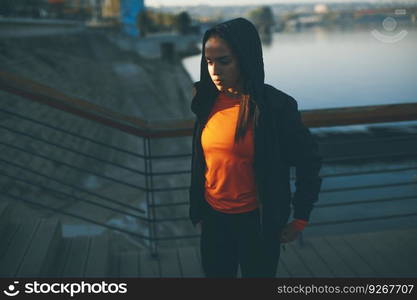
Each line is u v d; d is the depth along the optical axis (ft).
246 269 5.87
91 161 58.49
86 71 114.62
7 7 118.93
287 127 5.14
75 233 34.50
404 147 57.11
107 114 8.79
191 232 39.27
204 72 5.41
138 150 72.18
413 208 39.88
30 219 9.38
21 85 8.34
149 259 9.87
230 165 5.34
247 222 5.59
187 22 390.42
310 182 5.33
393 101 166.40
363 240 10.56
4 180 39.99
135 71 149.18
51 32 146.41
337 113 8.61
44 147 51.88
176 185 55.42
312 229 35.24
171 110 117.39
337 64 304.91
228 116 5.24
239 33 4.73
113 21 278.87
